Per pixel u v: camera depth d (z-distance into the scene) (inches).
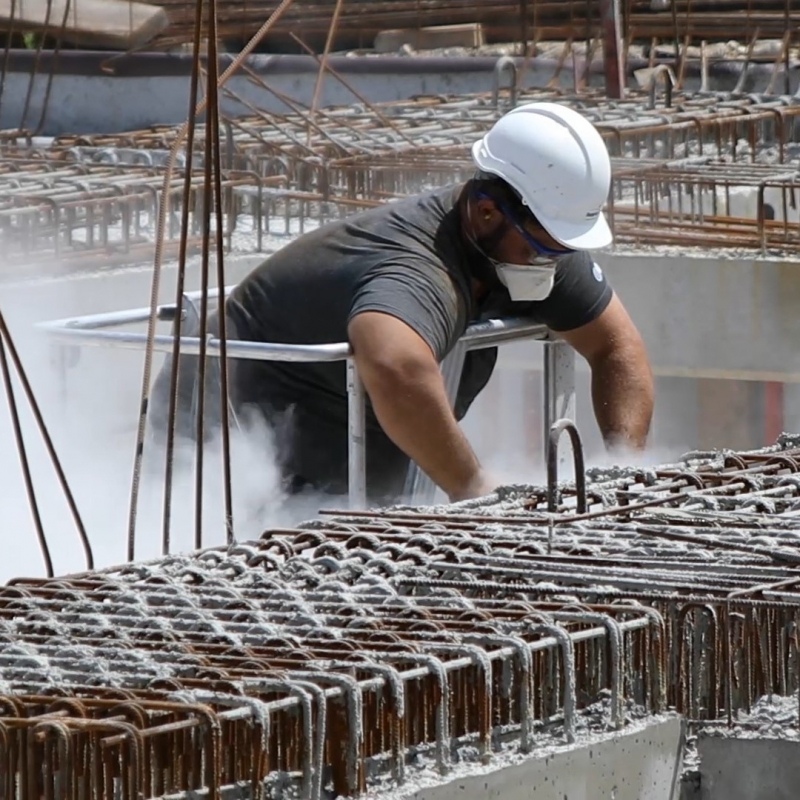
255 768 347.6
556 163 782.5
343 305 793.6
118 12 1994.3
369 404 826.2
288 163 1272.1
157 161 1307.8
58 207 1047.0
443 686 369.7
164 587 451.2
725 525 497.0
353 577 461.1
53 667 375.9
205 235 524.7
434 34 2119.8
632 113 1493.6
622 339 851.4
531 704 386.6
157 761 351.9
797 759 392.2
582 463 516.1
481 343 820.6
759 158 1443.2
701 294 1093.1
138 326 1023.6
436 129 1471.5
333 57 1987.0
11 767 337.4
